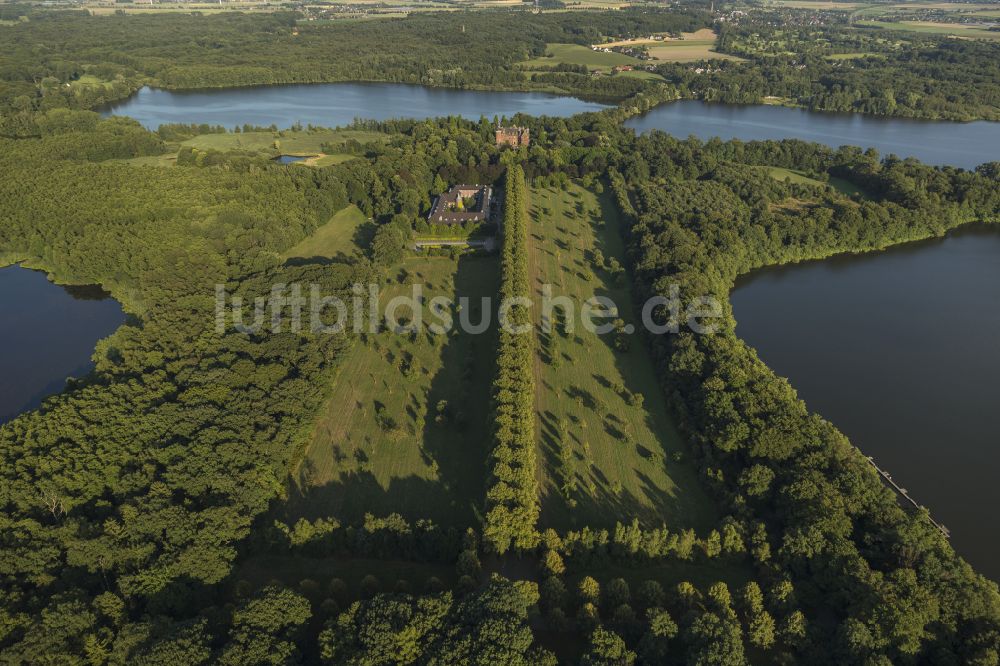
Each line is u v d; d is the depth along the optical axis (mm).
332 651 140000
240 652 136625
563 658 152500
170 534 167875
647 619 155125
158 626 144875
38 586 155000
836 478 189625
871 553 169375
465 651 136375
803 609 165000
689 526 193500
